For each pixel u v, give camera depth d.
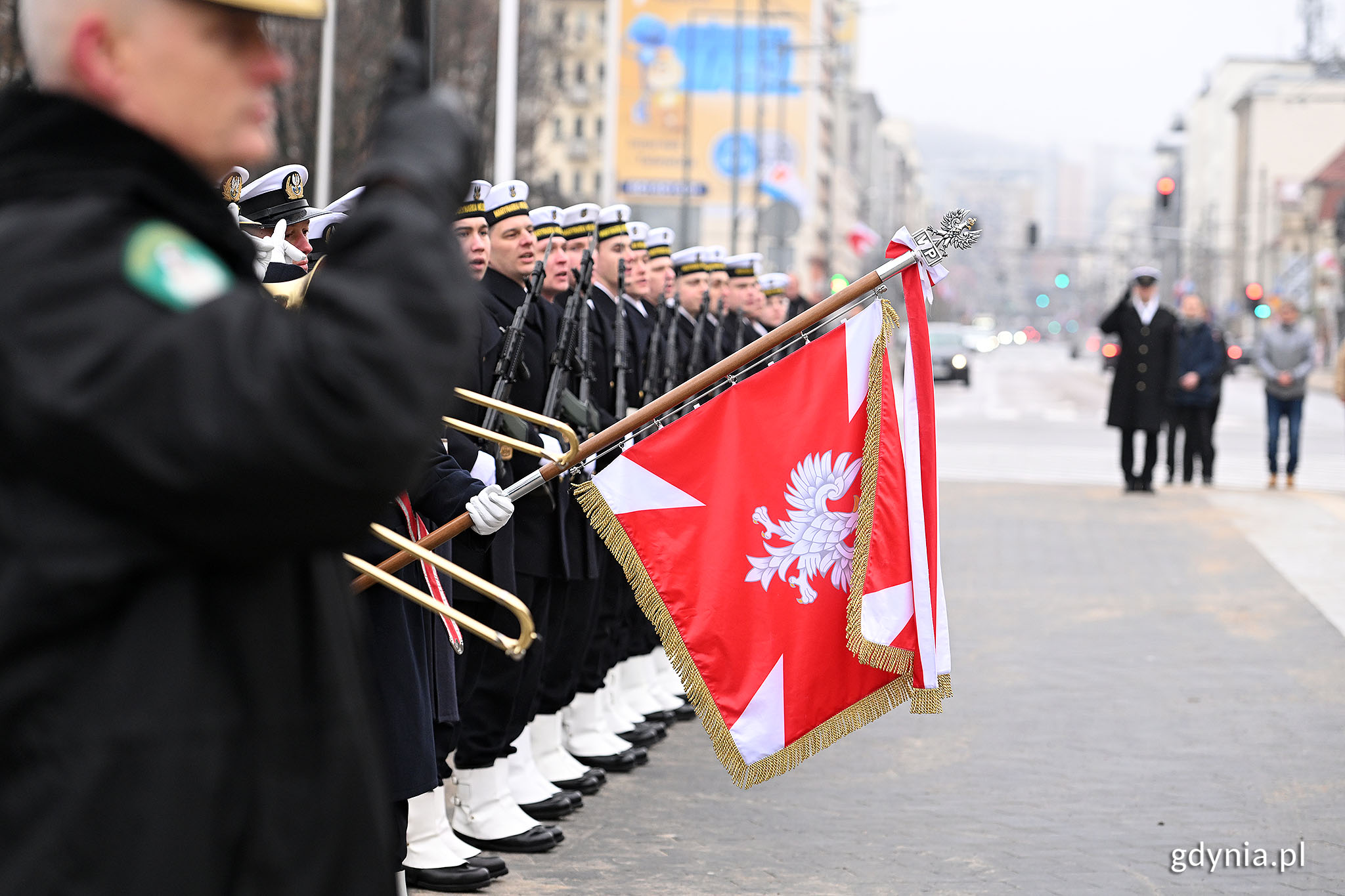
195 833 2.18
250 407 2.01
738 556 5.86
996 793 8.19
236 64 2.22
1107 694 10.52
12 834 2.15
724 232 69.56
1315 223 116.25
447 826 6.68
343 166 39.34
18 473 2.12
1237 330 124.44
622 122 65.00
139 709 2.16
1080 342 110.88
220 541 2.12
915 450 5.79
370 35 40.00
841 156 124.25
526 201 7.66
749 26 65.31
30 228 2.04
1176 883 6.68
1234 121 162.75
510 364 7.14
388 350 2.04
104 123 2.16
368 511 2.13
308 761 2.32
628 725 9.43
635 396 9.70
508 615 7.26
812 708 5.84
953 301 172.62
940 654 5.75
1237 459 29.33
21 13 2.23
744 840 7.34
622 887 6.61
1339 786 8.32
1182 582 14.98
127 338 2.02
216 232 2.23
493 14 48.19
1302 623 13.04
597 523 5.87
